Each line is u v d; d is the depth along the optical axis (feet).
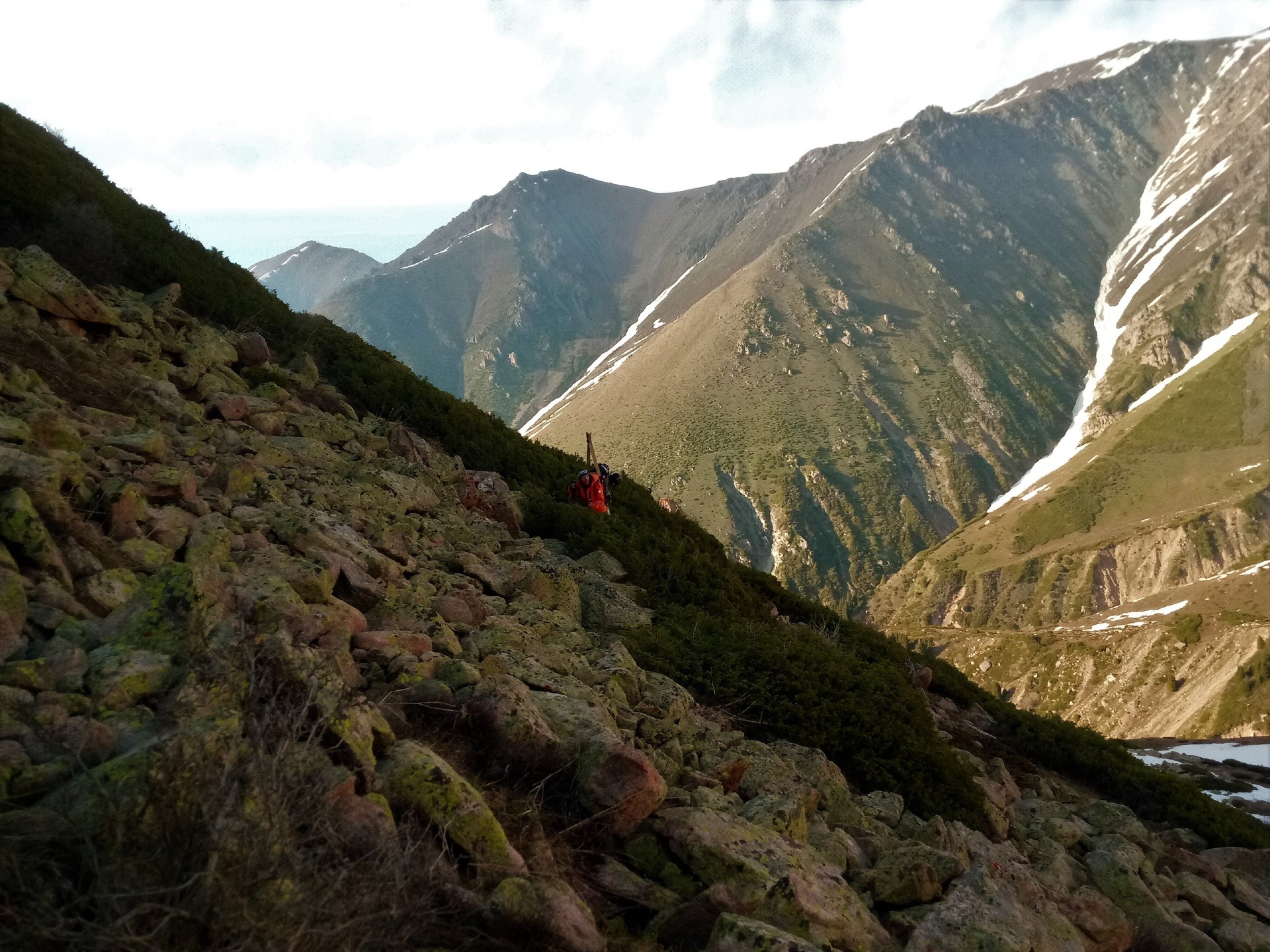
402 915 10.32
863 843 24.09
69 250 45.93
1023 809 38.47
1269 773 105.50
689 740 25.32
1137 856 32.83
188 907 8.36
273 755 10.58
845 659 39.40
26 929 7.96
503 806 15.97
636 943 14.51
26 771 10.50
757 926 14.17
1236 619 400.47
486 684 18.58
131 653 13.44
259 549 21.30
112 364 31.19
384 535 28.84
